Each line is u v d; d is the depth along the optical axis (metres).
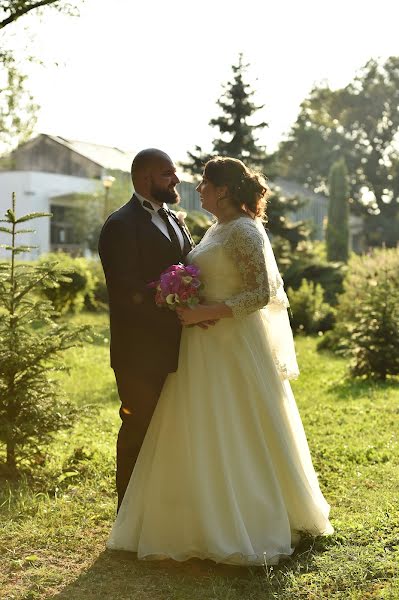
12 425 5.42
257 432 3.90
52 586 3.60
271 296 4.04
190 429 3.83
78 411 5.77
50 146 43.47
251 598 3.43
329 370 11.98
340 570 3.58
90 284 19.33
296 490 3.95
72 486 5.25
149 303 4.02
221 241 4.01
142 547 3.87
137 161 4.16
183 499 3.81
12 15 7.72
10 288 5.56
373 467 5.84
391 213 63.06
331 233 32.72
